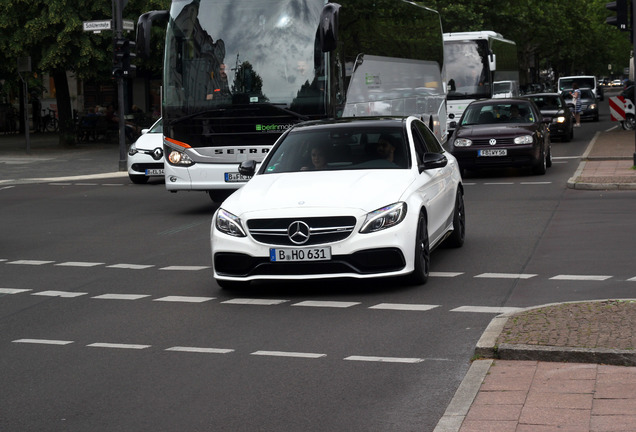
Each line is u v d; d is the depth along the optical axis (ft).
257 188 35.73
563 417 18.95
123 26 99.25
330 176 35.99
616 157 86.58
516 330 25.22
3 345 28.04
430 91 91.15
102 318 31.53
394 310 30.99
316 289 35.09
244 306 32.63
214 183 59.52
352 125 39.34
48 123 179.63
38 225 57.98
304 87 58.95
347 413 20.62
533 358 23.16
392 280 36.14
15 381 24.09
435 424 19.69
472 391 20.95
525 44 246.68
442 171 40.42
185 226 55.36
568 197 61.16
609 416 18.90
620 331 24.35
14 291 37.11
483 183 72.74
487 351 23.77
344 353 25.80
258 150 59.06
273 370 24.34
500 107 80.07
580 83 243.19
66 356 26.50
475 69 134.00
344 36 62.64
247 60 59.31
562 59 318.24
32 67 126.31
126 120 146.00
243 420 20.42
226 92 59.26
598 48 332.39
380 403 21.22
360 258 33.01
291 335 28.14
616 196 60.34
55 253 46.83
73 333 29.40
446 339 26.91
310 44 59.16
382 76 72.84
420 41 87.20
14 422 20.77
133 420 20.66
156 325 30.14
